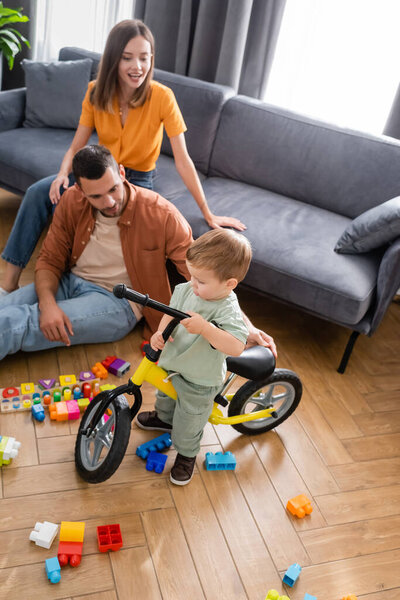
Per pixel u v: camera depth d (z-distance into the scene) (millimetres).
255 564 1453
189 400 1488
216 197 2461
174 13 2920
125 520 1494
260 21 2746
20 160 2457
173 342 1461
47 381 1828
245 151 2617
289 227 2301
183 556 1437
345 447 1866
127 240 1870
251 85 2922
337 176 2479
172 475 1613
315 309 2127
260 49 2814
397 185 2383
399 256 1997
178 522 1518
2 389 1771
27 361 1935
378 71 2672
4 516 1439
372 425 1979
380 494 1720
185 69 3029
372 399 2102
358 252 2211
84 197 1826
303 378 2141
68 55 2867
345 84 2770
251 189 2609
